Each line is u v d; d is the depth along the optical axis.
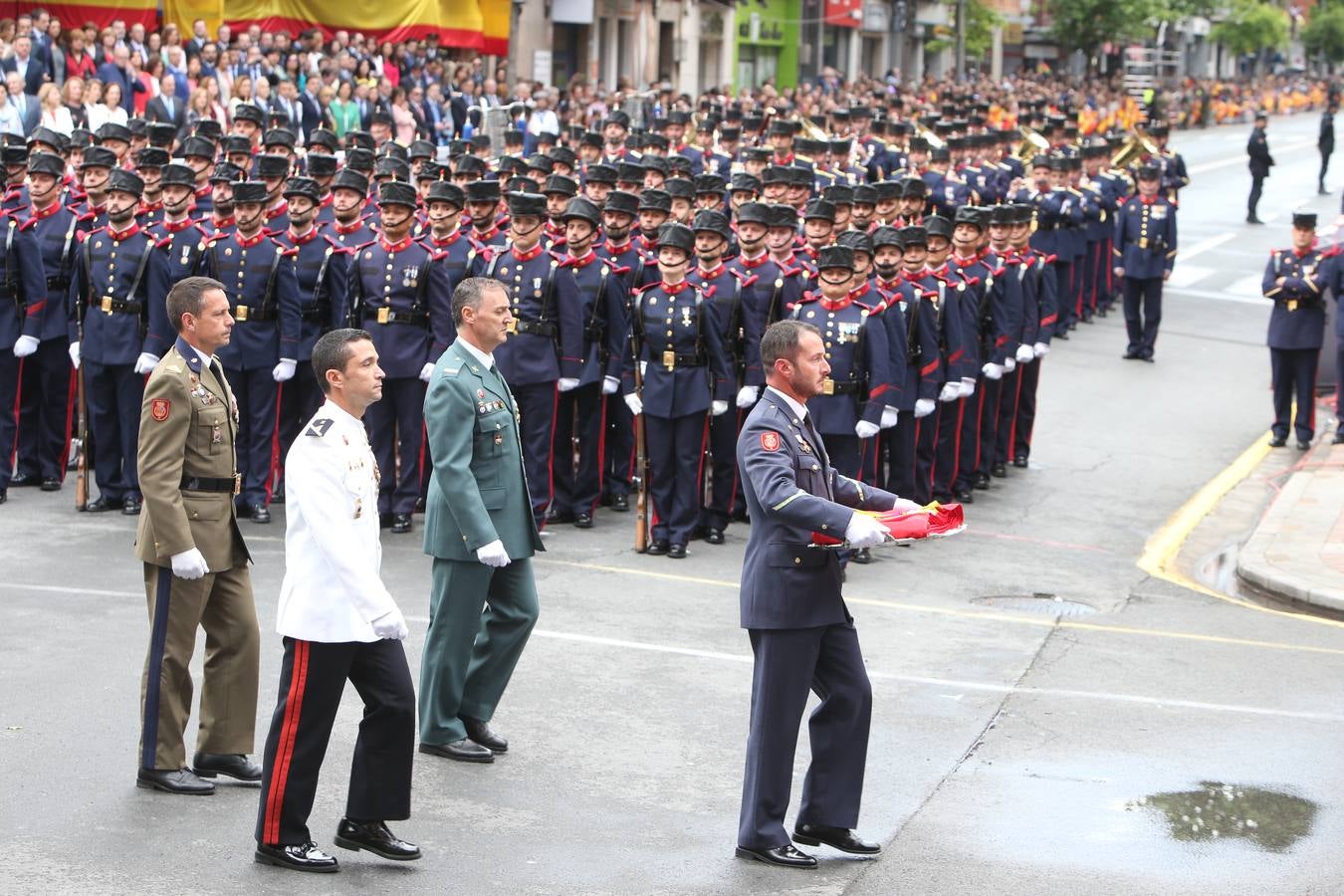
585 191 16.33
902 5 61.03
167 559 7.65
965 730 9.17
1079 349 24.39
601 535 13.96
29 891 6.70
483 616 8.70
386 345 13.49
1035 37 71.19
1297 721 9.44
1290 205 43.31
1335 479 16.61
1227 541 15.01
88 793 7.80
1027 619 11.69
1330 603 12.12
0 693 9.15
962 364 14.57
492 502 8.48
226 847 7.28
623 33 45.69
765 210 13.50
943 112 34.91
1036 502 15.98
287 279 13.76
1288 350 18.30
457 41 33.62
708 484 14.80
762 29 53.25
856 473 13.13
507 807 7.93
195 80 23.98
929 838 7.65
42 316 14.12
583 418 14.10
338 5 30.22
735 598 11.95
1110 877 7.21
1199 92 73.81
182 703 7.90
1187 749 8.92
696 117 27.50
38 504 14.09
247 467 13.87
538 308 13.55
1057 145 27.66
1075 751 8.87
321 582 6.98
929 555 13.70
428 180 16.94
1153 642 11.12
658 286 13.16
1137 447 18.52
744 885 7.07
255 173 14.84
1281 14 91.69
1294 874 7.28
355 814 7.16
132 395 13.66
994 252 16.03
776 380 7.46
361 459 7.10
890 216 17.14
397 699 7.10
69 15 25.14
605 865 7.26
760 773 7.31
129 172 13.61
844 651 7.42
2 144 15.22
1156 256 23.25
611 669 10.09
